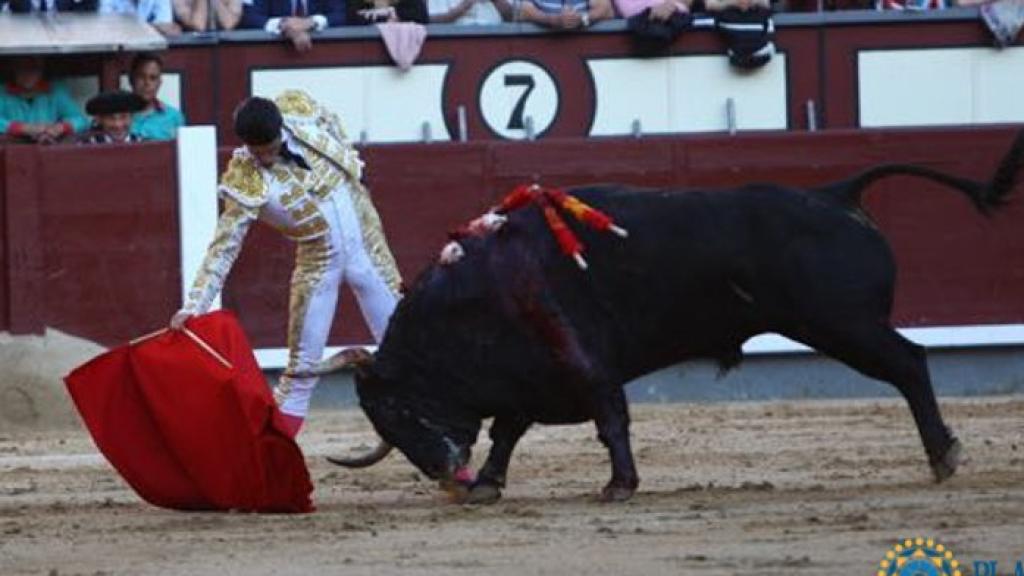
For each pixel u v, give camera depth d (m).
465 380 18.47
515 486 20.61
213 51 31.20
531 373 18.47
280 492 18.45
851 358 18.86
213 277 19.45
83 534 17.36
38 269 29.81
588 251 18.48
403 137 31.61
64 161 29.91
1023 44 32.50
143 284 30.02
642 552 15.59
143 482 18.64
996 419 27.14
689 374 30.89
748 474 21.41
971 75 32.50
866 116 32.34
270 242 30.14
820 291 18.61
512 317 18.38
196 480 18.48
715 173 30.73
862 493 18.91
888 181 31.12
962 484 19.34
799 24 32.12
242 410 18.30
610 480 20.02
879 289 18.80
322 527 17.44
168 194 30.05
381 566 15.25
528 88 31.72
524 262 18.39
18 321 29.73
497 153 30.50
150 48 30.20
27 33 29.92
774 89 32.12
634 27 31.66
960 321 31.28
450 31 31.61
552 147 30.53
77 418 28.73
